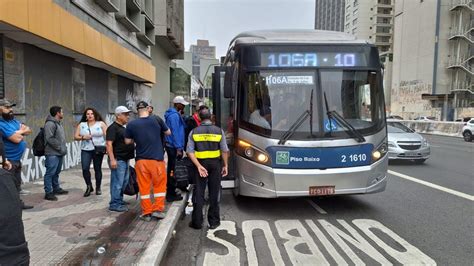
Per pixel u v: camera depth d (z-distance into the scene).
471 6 60.75
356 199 8.19
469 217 6.82
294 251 5.21
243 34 8.13
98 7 13.22
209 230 6.15
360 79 6.91
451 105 62.31
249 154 6.66
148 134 6.08
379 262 4.81
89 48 11.14
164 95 34.19
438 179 10.62
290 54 6.85
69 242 5.06
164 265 4.73
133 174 6.75
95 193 7.81
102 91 14.88
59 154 7.29
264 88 6.73
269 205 7.71
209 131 6.18
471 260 4.86
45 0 8.35
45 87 10.02
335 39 7.09
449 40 62.91
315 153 6.48
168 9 28.06
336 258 4.96
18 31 7.67
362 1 112.31
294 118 6.61
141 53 20.50
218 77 7.98
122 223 5.91
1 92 8.08
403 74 73.00
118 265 4.33
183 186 7.62
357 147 6.61
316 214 7.05
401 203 7.84
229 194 8.69
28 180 9.02
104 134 7.70
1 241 1.80
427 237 5.75
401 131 14.42
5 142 6.32
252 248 5.32
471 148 20.39
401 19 74.06
